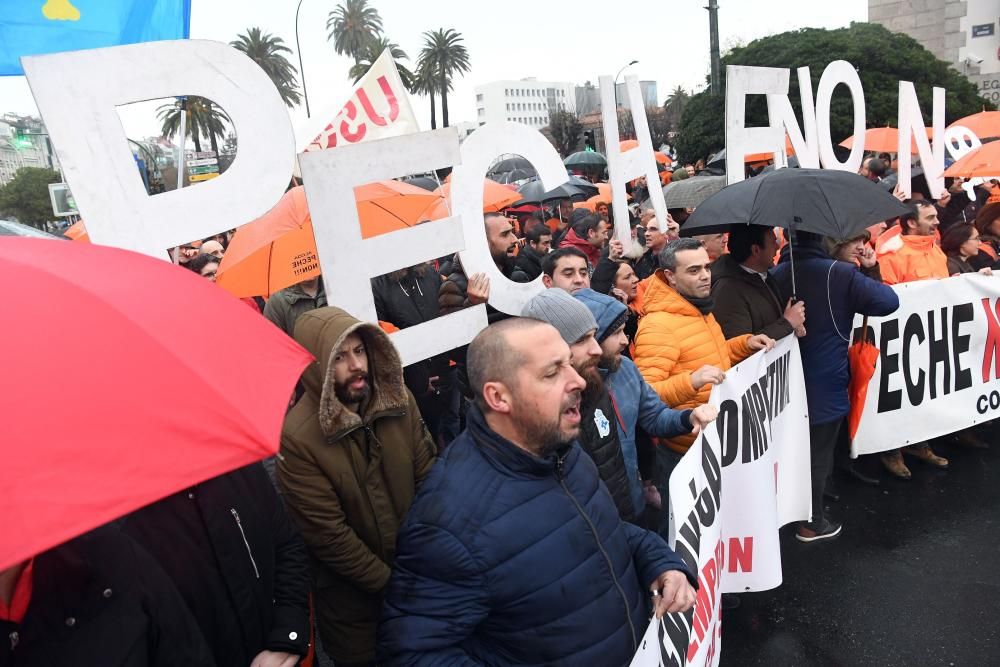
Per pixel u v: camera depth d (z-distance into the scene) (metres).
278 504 2.01
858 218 3.02
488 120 2.86
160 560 1.67
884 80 18.80
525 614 1.58
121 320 1.06
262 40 46.06
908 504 4.10
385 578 2.15
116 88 2.00
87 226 2.00
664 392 2.79
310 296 4.15
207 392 1.04
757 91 4.22
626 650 1.69
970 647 2.92
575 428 1.67
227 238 8.16
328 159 2.42
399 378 2.20
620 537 1.78
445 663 1.53
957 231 5.05
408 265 2.67
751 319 3.40
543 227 5.36
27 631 1.29
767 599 3.33
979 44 32.28
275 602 1.93
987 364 4.53
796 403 3.35
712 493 2.45
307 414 2.12
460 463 1.66
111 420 0.97
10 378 0.94
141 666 1.36
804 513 3.49
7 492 0.88
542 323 1.68
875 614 3.17
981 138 8.70
